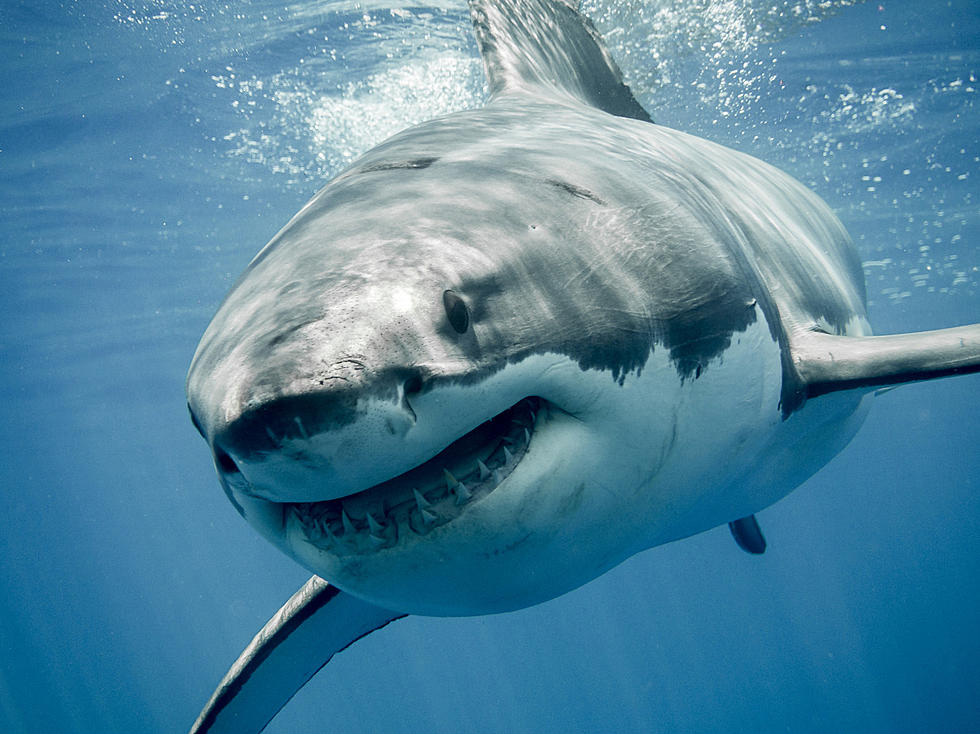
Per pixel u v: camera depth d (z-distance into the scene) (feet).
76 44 29.89
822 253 12.45
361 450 4.48
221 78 32.45
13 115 33.65
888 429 162.50
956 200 51.19
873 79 35.35
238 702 9.93
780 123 37.99
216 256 50.21
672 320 6.43
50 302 52.34
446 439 4.83
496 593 5.49
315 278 5.15
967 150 44.29
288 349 4.56
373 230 5.69
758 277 8.22
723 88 32.17
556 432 5.56
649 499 6.55
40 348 59.36
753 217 10.26
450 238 5.54
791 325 9.27
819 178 46.19
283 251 5.81
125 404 81.71
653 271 6.52
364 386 4.42
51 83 31.89
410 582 5.22
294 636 9.73
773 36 28.35
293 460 4.42
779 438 8.77
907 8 29.50
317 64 31.81
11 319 53.36
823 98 36.22
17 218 41.98
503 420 5.51
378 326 4.70
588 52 15.11
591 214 6.50
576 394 5.54
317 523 5.20
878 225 54.54
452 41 30.22
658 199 7.21
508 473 5.27
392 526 5.08
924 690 188.85
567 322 5.57
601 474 5.81
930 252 62.03
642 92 30.14
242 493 5.21
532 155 7.43
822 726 191.93
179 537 196.44
